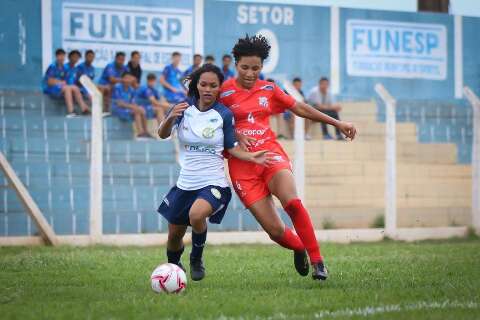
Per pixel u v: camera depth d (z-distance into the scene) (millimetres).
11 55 64125
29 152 60000
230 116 28109
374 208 63969
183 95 64625
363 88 72312
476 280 30938
